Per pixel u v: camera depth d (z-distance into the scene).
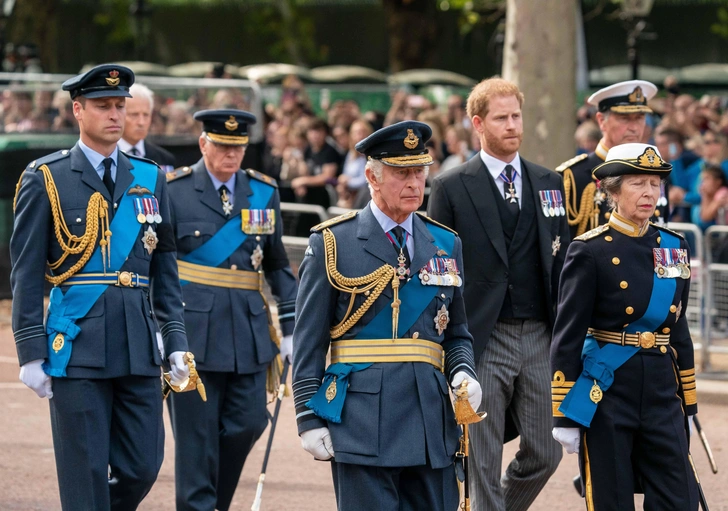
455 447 14.45
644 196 15.95
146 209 17.06
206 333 19.92
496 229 18.33
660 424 15.68
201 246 20.34
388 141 14.20
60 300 16.52
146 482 16.75
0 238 44.81
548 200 18.61
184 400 19.73
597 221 20.86
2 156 43.88
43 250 16.58
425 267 14.52
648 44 92.06
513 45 35.59
